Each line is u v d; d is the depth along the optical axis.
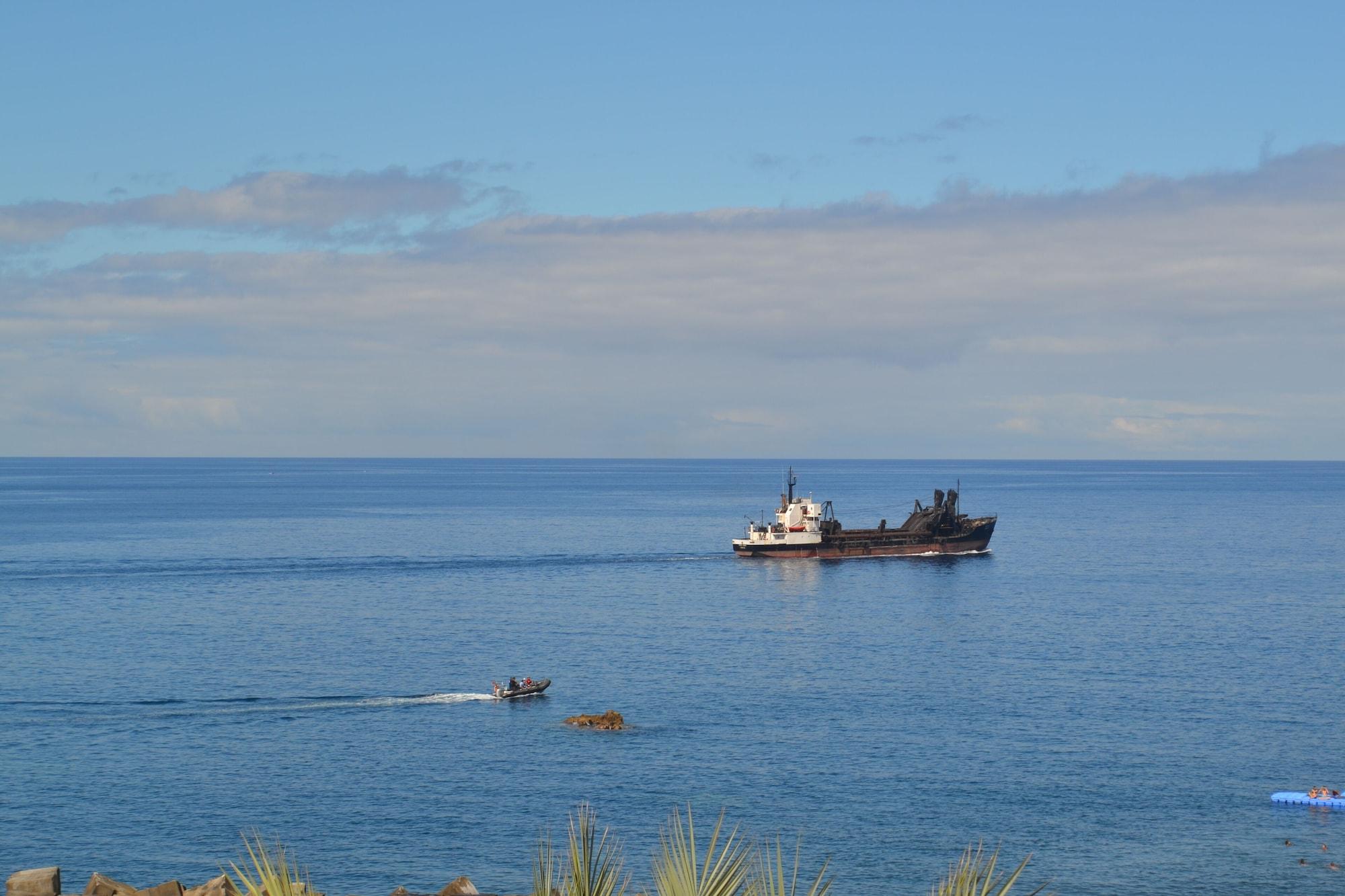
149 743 104.19
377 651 150.75
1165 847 78.81
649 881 68.88
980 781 92.88
